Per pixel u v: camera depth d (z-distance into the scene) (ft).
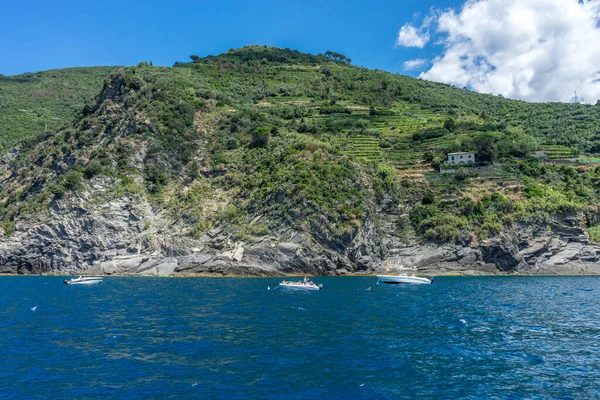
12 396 79.46
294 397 78.89
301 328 132.98
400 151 443.73
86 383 85.51
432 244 346.13
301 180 334.85
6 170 456.45
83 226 338.95
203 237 331.77
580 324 140.46
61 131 462.19
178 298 197.67
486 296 208.74
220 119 441.27
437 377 89.40
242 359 100.32
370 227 337.93
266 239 317.63
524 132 581.53
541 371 93.25
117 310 164.66
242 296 205.57
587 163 431.43
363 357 102.42
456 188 379.96
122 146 383.86
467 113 627.46
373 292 225.56
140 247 335.06
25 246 338.75
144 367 94.68
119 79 473.26
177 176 384.06
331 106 562.66
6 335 123.34
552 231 352.28
